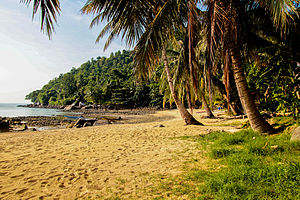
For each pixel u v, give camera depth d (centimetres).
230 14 438
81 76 11475
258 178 212
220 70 1195
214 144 470
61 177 316
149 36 400
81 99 8994
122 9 465
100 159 420
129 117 3044
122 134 824
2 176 331
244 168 248
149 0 469
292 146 309
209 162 328
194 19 382
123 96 6638
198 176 261
